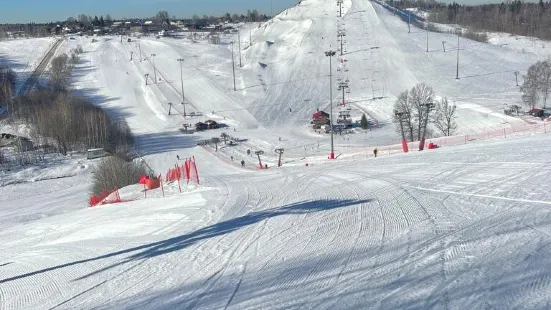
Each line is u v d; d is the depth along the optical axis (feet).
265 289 28.86
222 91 307.37
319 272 30.37
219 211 57.31
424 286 25.79
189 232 48.49
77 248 51.31
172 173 114.32
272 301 26.78
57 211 131.95
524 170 54.08
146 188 102.89
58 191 166.81
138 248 45.57
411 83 292.40
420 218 39.78
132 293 32.27
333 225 41.63
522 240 30.99
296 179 75.97
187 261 37.73
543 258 27.58
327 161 131.44
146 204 77.41
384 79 305.53
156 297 30.60
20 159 202.49
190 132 246.88
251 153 202.69
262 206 56.54
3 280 43.19
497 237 32.19
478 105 236.22
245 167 178.50
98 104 301.84
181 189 89.15
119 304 30.50
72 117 224.33
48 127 219.20
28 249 58.34
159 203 74.59
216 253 38.58
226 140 223.92
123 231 56.59
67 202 145.59
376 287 26.63
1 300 36.55
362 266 30.30
